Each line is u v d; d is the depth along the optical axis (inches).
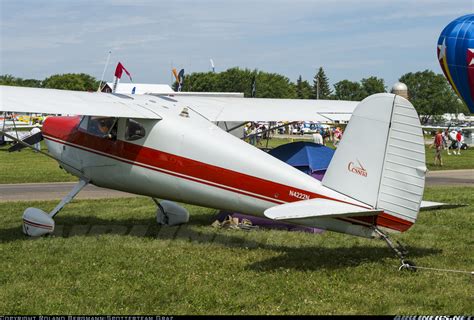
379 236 262.2
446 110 4261.8
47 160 995.9
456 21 884.0
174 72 1777.8
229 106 407.5
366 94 4805.6
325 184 274.1
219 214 387.5
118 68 719.1
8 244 317.1
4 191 574.6
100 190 585.0
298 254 291.1
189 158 309.9
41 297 222.8
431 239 328.8
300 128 2277.3
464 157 1151.6
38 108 293.4
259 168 290.8
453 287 233.0
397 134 254.8
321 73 4872.0
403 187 254.8
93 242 324.2
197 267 267.0
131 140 328.8
